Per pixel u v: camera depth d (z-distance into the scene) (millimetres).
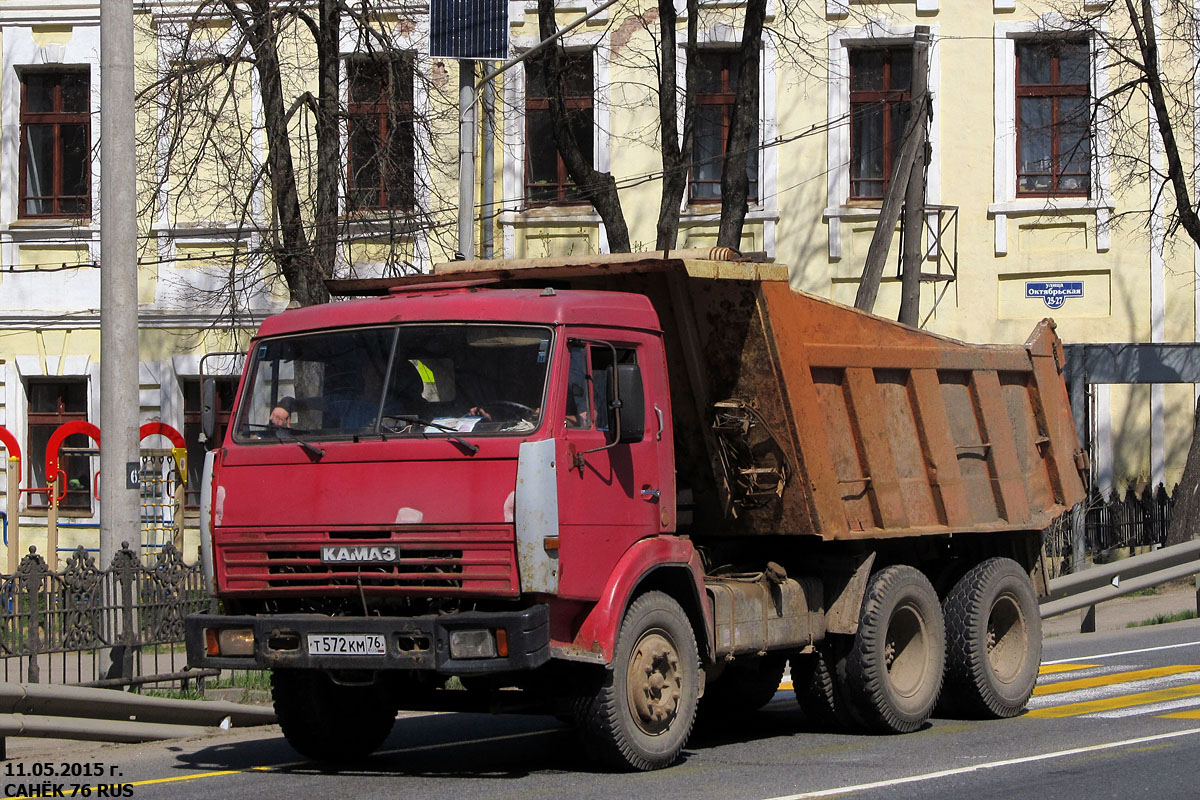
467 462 13438
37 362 39906
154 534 37062
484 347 14000
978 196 39031
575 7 39094
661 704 14539
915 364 18281
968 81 39031
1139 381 35500
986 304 39062
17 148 40125
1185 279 38500
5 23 40062
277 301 38750
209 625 14109
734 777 14047
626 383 14141
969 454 19250
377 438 13867
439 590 13367
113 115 21922
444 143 38000
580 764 15195
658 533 14859
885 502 17641
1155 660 23672
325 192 31328
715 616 15445
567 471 13664
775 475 16422
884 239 31188
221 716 18375
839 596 17078
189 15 35469
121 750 16906
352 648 13453
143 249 39125
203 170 38438
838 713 17344
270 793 13531
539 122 39562
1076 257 38750
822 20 39031
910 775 14047
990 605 18688
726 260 15805
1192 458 36312
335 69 31453
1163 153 38500
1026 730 17391
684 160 32094
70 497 40000
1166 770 14125
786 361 16203
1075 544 33938
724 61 39281
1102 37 36062
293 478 14062
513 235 39312
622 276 16094
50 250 40031
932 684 17812
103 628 19000
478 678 14539
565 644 13711
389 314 14445
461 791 13375
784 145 39281
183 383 39625
